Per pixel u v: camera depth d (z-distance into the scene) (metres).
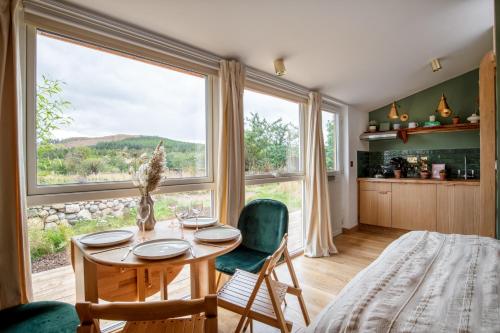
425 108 4.47
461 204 3.77
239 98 2.60
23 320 1.26
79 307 0.79
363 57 3.00
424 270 1.33
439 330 0.87
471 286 1.15
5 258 1.42
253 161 3.06
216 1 1.86
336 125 4.46
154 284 1.89
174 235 1.75
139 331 1.20
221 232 1.80
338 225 4.45
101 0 1.72
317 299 2.40
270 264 1.46
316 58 2.87
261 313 1.47
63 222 1.82
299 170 3.71
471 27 2.68
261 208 2.31
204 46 2.38
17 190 1.47
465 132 4.16
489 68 2.53
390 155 4.89
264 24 2.18
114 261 1.29
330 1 2.03
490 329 0.86
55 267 1.79
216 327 0.80
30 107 1.64
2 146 1.44
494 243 1.69
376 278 1.25
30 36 1.64
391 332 0.87
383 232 4.52
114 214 2.04
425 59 3.32
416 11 2.31
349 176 4.54
